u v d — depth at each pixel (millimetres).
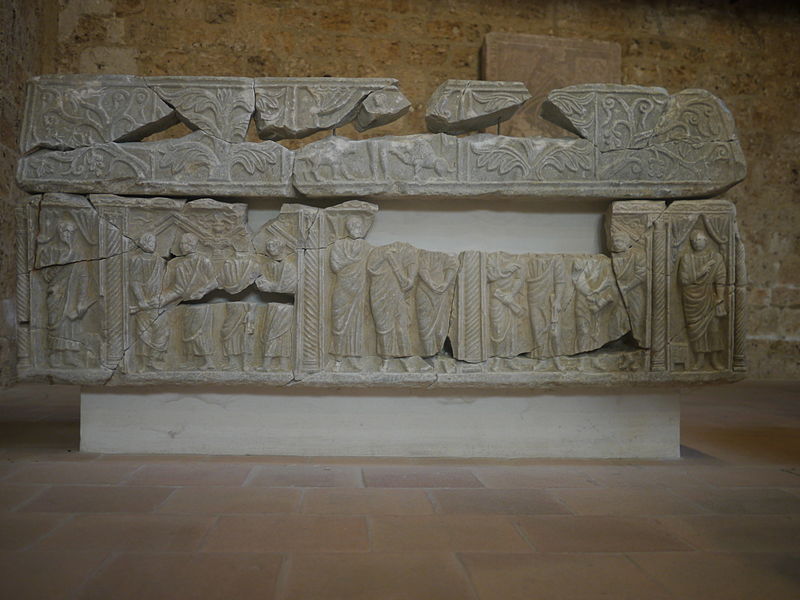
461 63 5945
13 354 5309
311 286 3043
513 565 1804
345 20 5766
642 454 3172
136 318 3023
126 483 2555
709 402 4852
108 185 3006
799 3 6336
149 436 3090
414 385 3055
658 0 6238
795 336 6293
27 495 2379
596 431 3170
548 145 3076
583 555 1885
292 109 3088
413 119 5859
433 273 3086
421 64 5875
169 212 3037
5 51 5000
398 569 1760
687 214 3088
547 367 3109
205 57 5625
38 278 3029
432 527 2104
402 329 3078
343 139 3076
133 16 5566
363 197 3100
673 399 3199
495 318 3090
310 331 3047
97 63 5551
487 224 3205
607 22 6184
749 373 6246
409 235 3182
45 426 3699
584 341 3105
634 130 3100
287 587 1633
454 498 2432
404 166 3051
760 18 6344
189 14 5605
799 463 3047
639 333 3100
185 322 3045
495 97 3131
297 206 3041
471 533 2055
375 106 3090
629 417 3182
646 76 6230
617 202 3084
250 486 2539
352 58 5773
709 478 2766
